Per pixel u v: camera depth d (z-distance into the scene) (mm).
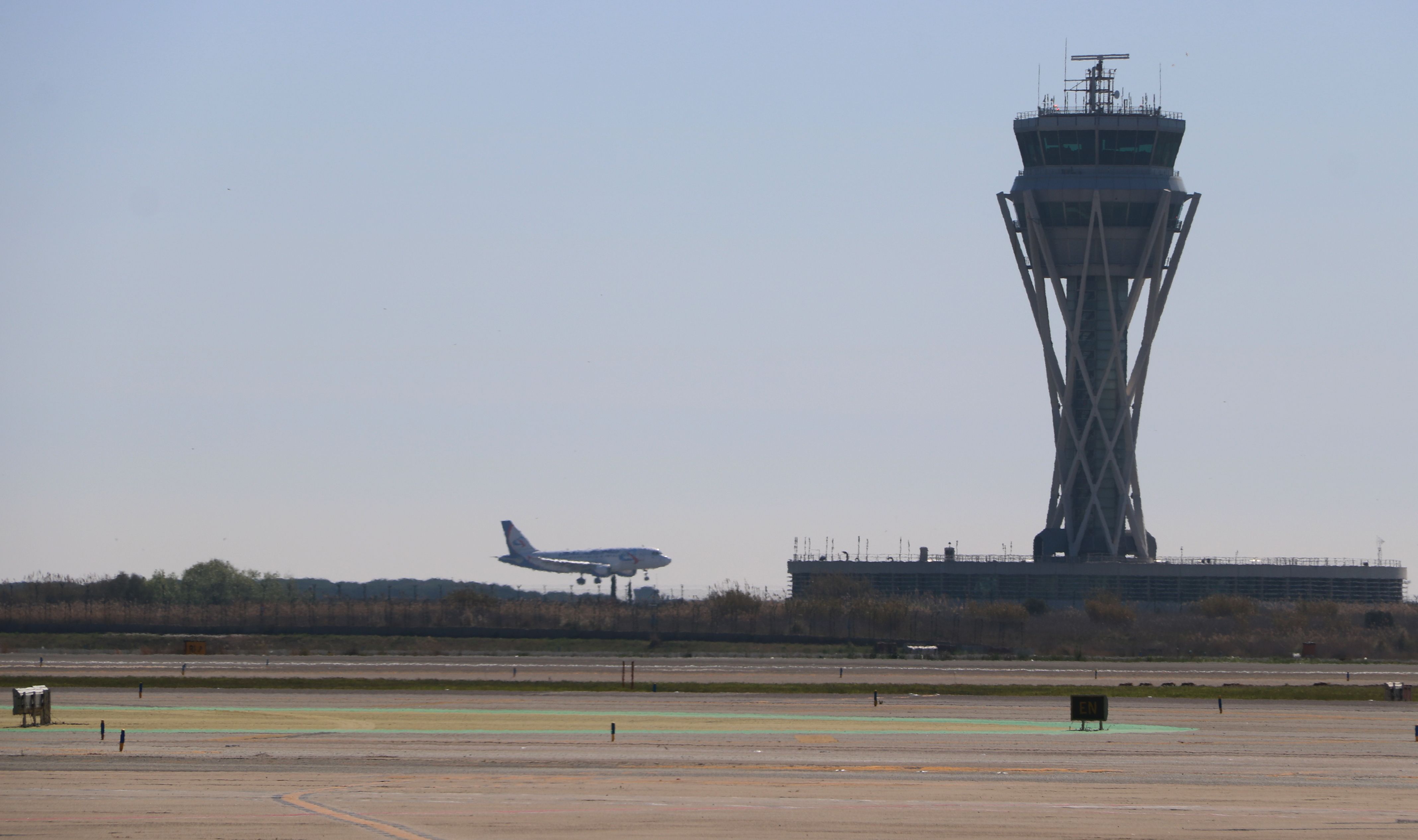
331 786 142750
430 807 131750
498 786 144875
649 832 122188
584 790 143250
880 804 136875
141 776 147000
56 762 155125
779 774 156250
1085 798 142000
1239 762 170375
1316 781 156375
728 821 127375
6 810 127562
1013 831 124250
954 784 150625
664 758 167750
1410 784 155375
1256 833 125375
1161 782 154125
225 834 118688
